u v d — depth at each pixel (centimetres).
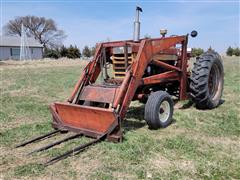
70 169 281
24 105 587
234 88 751
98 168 282
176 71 501
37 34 5775
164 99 405
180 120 448
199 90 487
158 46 429
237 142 351
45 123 444
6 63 2614
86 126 371
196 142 350
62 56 4772
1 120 468
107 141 346
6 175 272
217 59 515
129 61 411
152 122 392
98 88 387
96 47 435
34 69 1850
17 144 353
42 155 316
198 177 263
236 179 259
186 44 512
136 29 420
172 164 289
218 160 297
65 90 822
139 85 403
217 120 446
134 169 278
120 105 359
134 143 341
